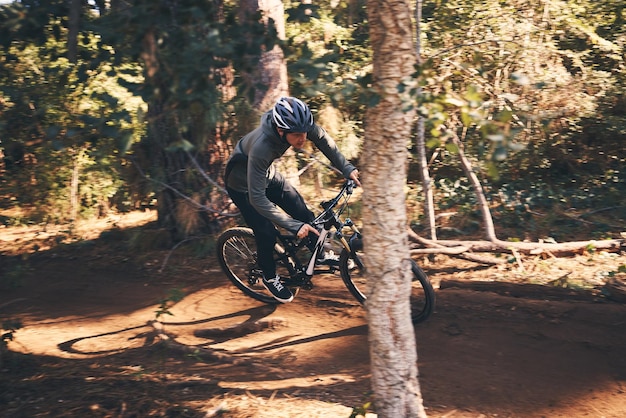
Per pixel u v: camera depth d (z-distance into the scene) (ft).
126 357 15.58
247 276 18.25
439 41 25.95
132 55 9.04
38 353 15.80
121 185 27.43
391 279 9.75
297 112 13.99
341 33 25.94
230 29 9.10
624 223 22.95
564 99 24.22
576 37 28.71
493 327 15.69
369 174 9.68
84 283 21.38
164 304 15.74
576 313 15.47
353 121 24.62
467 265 20.21
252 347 16.34
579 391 12.95
